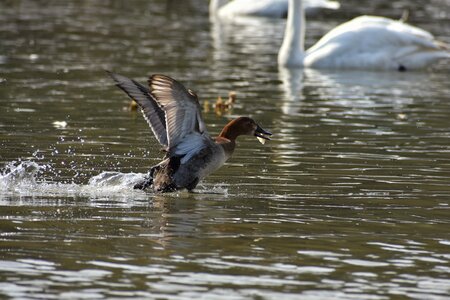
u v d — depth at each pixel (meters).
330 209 11.83
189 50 28.56
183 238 10.42
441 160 14.88
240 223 11.09
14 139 15.54
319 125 17.80
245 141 16.00
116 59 26.09
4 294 8.58
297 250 10.08
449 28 34.94
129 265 9.46
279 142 16.03
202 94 21.19
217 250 10.02
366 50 27.08
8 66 24.22
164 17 37.53
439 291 8.95
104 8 39.66
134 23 34.88
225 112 19.03
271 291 8.83
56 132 16.28
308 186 13.02
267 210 11.70
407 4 42.97
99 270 9.29
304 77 24.70
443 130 17.58
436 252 10.12
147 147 15.34
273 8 40.00
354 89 22.81
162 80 11.42
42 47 27.95
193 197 12.33
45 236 10.37
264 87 22.56
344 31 27.47
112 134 16.31
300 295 8.75
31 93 20.39
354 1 43.66
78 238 10.33
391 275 9.36
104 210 11.59
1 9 37.47
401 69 27.20
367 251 10.11
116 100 19.95
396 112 19.53
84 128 16.77
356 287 9.00
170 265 9.49
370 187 13.02
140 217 11.28
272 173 13.76
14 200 11.96
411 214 11.65
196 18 37.97
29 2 40.50
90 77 22.95
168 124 11.83
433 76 26.12
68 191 12.52
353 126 17.80
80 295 8.60
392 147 15.86
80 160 14.23
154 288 8.82
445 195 12.66
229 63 26.38
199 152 12.35
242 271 9.36
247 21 38.25
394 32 27.33
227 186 12.97
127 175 13.23
